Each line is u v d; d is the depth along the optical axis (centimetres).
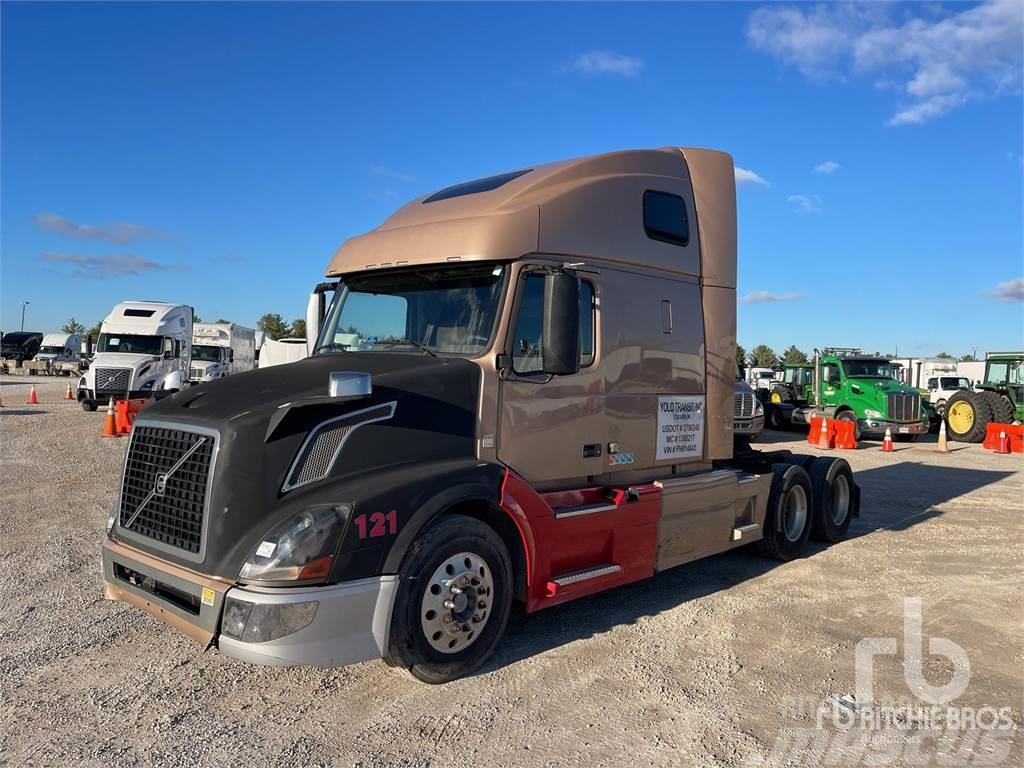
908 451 1767
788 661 474
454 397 443
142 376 2245
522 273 473
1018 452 1742
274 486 387
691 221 619
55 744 359
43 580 605
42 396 3016
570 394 501
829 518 791
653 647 494
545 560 466
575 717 394
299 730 376
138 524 438
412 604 402
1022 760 357
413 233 509
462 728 381
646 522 542
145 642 486
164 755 351
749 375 3272
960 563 723
